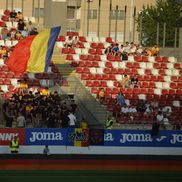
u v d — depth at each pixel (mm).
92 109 162125
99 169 126750
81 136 138750
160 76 188875
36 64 161250
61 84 170000
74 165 127500
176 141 143500
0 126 147000
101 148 139625
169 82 187750
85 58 186375
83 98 164250
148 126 159250
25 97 154625
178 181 115062
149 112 165625
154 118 163625
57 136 137375
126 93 178000
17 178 112375
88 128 142000
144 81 185500
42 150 136500
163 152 142625
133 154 141125
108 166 128875
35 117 148000
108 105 166875
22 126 142000
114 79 182375
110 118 151250
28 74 171250
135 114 163750
